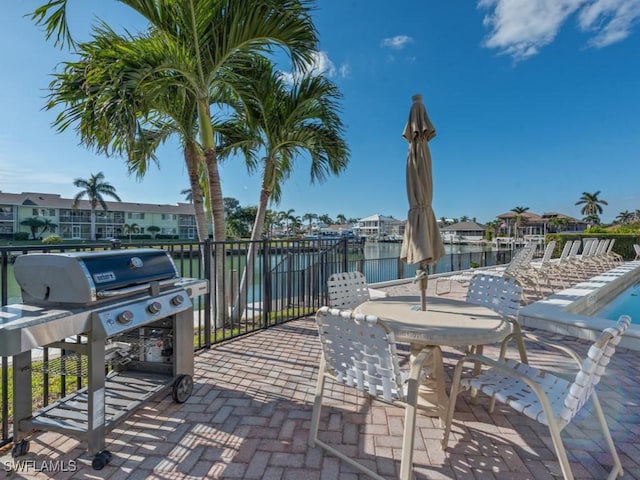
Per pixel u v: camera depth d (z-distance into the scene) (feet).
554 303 16.70
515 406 5.51
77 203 116.47
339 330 5.88
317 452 6.31
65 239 102.06
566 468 4.95
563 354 11.59
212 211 15.98
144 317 6.63
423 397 8.07
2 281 6.48
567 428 7.18
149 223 132.05
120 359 7.98
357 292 11.66
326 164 19.45
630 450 6.41
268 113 17.39
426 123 8.55
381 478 5.56
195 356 11.28
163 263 7.79
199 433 6.91
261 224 19.04
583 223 157.89
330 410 7.87
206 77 14.16
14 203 105.29
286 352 11.75
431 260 8.20
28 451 6.26
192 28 12.54
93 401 5.74
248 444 6.55
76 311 5.57
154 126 17.01
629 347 12.08
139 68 10.99
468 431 7.01
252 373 9.96
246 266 17.67
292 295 17.37
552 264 26.78
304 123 18.29
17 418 6.08
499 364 5.78
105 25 11.48
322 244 18.44
